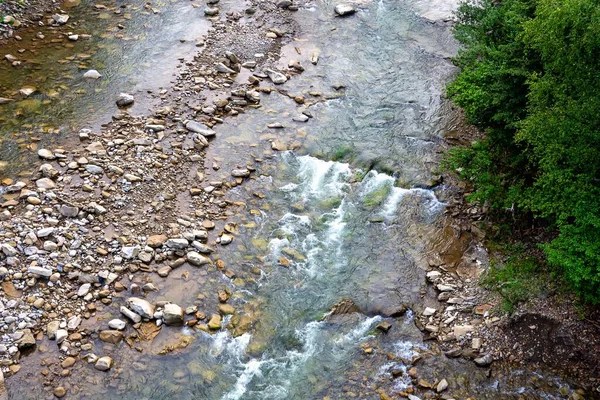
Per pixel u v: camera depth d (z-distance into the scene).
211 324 10.22
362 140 14.41
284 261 11.54
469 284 11.02
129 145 13.35
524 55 11.05
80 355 9.52
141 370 9.49
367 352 10.02
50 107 14.27
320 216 12.56
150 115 14.31
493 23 12.92
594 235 9.30
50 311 10.00
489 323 10.17
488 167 12.38
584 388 9.16
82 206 11.70
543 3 9.80
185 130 14.02
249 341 10.13
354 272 11.43
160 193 12.43
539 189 10.73
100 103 14.55
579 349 9.51
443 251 11.77
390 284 11.16
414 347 10.05
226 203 12.51
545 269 10.77
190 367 9.64
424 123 14.95
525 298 10.36
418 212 12.66
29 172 12.39
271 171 13.44
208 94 15.16
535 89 9.91
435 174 13.48
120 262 10.91
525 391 9.23
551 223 11.30
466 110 12.37
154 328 10.05
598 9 9.00
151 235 11.48
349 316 10.66
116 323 9.93
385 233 12.23
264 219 12.34
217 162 13.40
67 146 13.17
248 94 15.28
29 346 9.47
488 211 12.32
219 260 11.34
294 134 14.43
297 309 10.73
